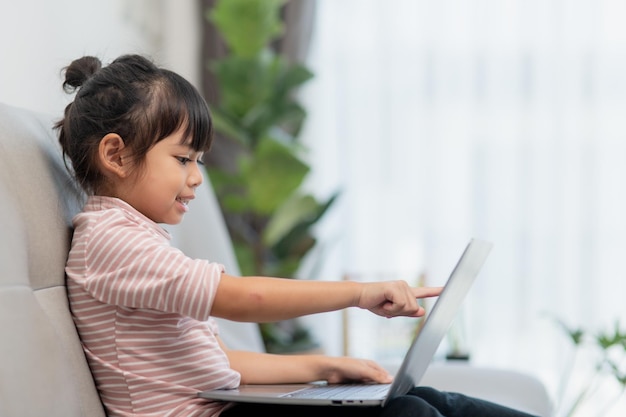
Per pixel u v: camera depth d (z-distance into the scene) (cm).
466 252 103
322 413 107
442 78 331
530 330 329
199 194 170
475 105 329
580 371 324
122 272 103
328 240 323
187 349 109
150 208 113
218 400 111
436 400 112
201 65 324
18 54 188
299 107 300
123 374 105
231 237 305
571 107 326
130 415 106
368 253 335
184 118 112
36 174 107
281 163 282
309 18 322
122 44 267
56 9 212
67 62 218
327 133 335
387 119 332
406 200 333
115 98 111
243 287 104
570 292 328
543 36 326
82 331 107
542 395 157
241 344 165
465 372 161
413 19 332
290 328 310
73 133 113
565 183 327
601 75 325
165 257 103
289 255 300
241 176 285
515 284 329
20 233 98
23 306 93
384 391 109
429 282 331
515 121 328
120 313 105
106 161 111
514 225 329
